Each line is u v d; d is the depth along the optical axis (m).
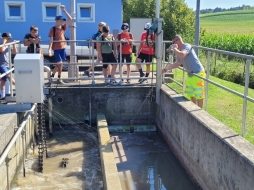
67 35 14.47
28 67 6.32
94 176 6.31
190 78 7.08
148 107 9.04
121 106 8.96
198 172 5.96
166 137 8.10
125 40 8.74
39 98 6.46
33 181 6.10
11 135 5.96
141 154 7.58
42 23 14.91
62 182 6.08
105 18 15.45
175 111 7.29
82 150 7.53
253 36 24.30
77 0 15.06
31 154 7.25
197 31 8.99
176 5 24.38
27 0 14.62
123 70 11.63
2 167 5.31
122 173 6.70
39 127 7.33
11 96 6.95
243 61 15.40
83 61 13.34
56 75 10.74
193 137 6.16
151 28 8.41
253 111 7.77
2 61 7.11
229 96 9.16
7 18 14.62
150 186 6.27
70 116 8.88
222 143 4.89
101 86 8.86
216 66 15.38
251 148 4.52
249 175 4.14
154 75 10.22
